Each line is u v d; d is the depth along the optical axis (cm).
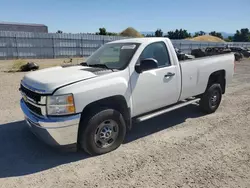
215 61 519
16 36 2759
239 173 299
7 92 775
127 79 357
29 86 335
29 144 387
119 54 396
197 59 472
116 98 350
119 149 366
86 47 3272
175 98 441
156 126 469
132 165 319
